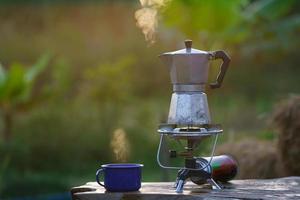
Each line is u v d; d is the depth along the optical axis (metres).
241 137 8.84
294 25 11.42
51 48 17.42
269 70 17.33
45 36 18.08
